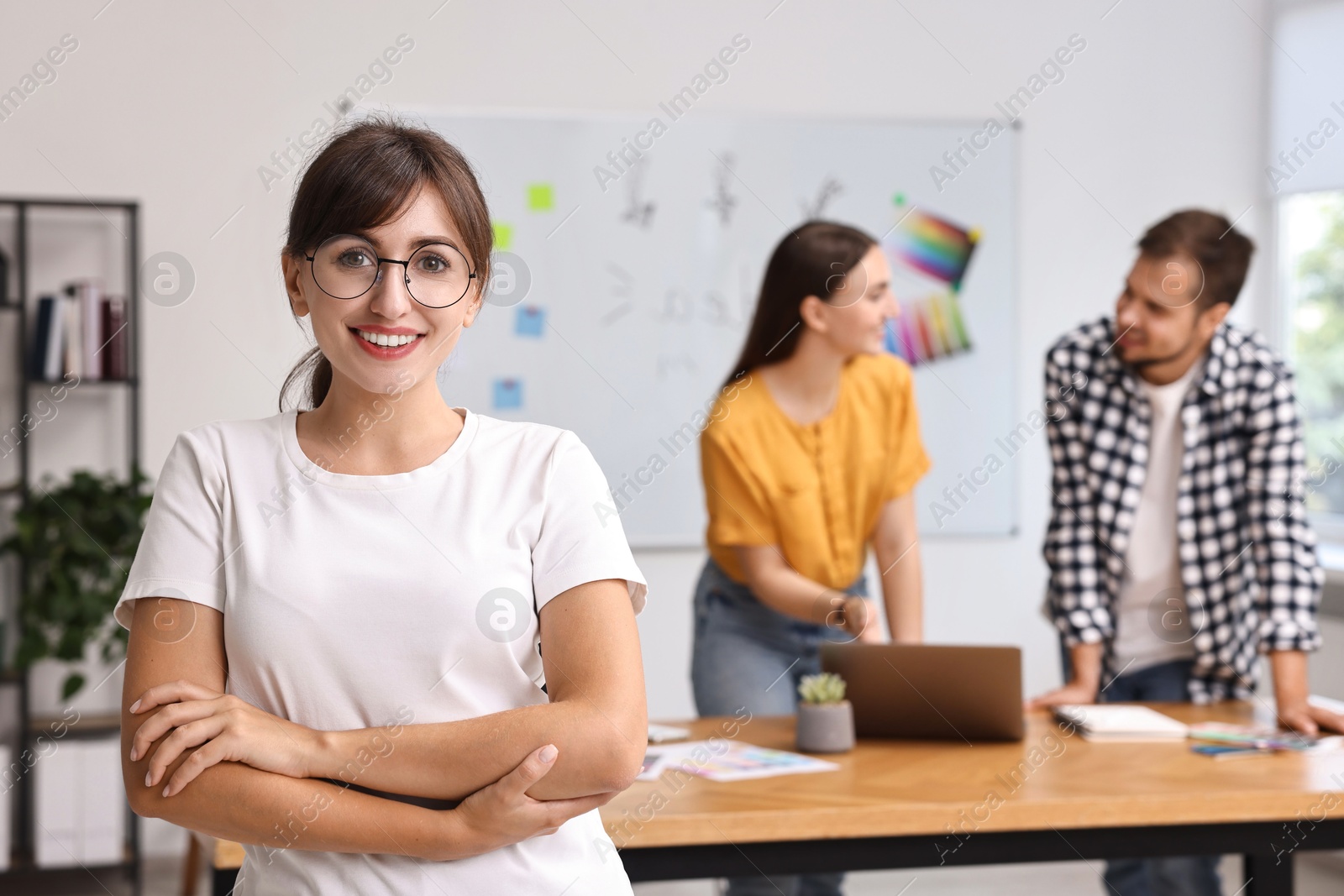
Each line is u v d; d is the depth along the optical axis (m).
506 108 3.85
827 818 1.62
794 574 2.38
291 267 1.07
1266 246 4.37
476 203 1.07
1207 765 1.88
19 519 3.34
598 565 1.05
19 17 3.60
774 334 2.44
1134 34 4.30
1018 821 1.66
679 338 3.97
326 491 1.04
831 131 4.07
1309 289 4.25
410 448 1.06
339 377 1.06
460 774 0.98
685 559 3.97
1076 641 2.33
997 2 4.21
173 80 3.67
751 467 2.43
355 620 1.00
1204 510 2.29
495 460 1.07
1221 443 2.27
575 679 1.02
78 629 3.33
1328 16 4.13
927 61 4.16
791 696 2.41
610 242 3.93
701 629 2.50
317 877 0.99
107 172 3.64
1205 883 2.25
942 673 2.03
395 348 1.03
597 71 3.93
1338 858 3.43
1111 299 4.27
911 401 2.57
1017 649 2.00
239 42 3.70
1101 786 1.75
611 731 1.00
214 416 3.69
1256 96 4.37
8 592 3.65
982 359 4.18
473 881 0.99
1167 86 4.32
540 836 1.03
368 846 0.97
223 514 1.04
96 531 3.36
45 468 3.65
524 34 3.88
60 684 3.66
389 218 1.00
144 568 1.03
